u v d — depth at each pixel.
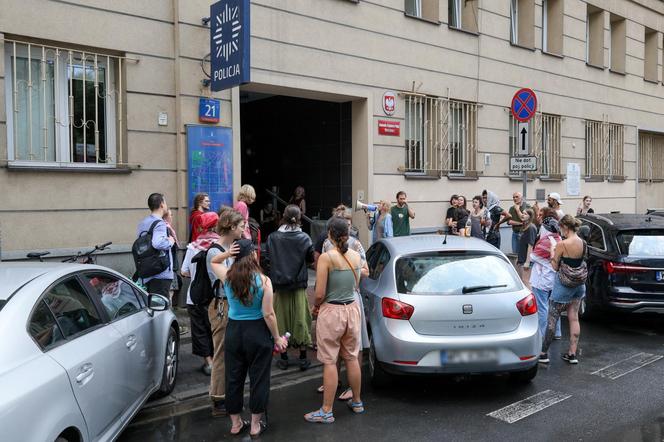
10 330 3.28
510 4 14.86
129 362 4.45
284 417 5.21
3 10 7.45
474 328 5.38
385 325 5.52
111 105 8.59
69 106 8.18
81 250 8.11
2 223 7.50
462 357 5.31
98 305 4.38
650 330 8.45
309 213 13.33
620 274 8.11
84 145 8.30
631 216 9.34
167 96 8.96
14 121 7.73
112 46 8.38
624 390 5.80
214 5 8.70
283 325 6.49
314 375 6.49
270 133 14.45
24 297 3.55
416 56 12.53
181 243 9.01
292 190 13.81
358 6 11.40
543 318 7.34
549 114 16.17
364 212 11.74
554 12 16.61
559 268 6.65
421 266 5.73
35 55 7.90
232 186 9.55
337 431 4.86
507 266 5.81
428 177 12.83
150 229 6.39
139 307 5.15
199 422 5.14
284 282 6.28
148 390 5.00
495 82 14.38
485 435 4.73
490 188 14.36
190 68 9.07
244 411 5.45
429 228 12.95
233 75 8.38
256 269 4.65
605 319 9.20
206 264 5.20
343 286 5.12
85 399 3.60
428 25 12.75
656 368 6.56
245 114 15.24
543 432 4.77
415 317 5.38
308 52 10.62
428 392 5.80
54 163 7.99
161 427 5.02
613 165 19.14
